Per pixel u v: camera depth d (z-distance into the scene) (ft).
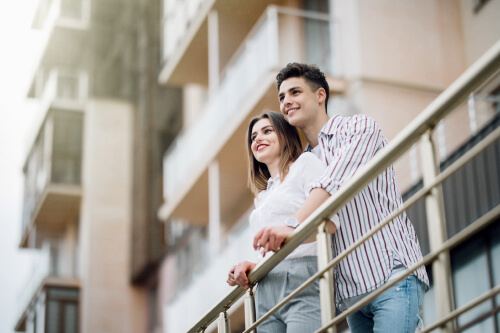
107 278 75.77
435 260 7.71
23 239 83.76
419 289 10.53
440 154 35.35
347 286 10.77
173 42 61.16
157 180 74.90
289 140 12.20
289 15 45.21
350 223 10.91
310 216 9.79
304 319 11.05
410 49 40.91
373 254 10.62
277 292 11.40
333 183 10.46
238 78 46.19
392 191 11.04
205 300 47.93
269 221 11.60
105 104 81.05
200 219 56.85
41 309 75.41
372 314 10.91
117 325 74.49
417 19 41.45
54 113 80.28
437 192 7.82
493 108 34.76
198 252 62.03
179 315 52.24
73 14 83.61
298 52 44.27
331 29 41.93
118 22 82.53
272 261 10.67
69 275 77.00
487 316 27.78
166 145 75.41
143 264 73.00
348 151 10.68
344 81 40.60
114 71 81.97
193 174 52.24
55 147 79.36
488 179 28.63
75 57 83.35
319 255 9.54
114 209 77.87
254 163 12.85
